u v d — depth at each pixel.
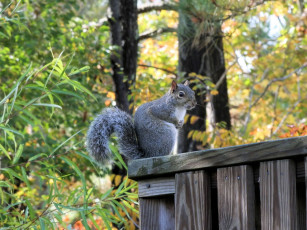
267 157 3.22
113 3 10.29
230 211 3.34
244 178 3.31
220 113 10.49
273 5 11.69
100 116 5.00
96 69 10.38
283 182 3.15
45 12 10.88
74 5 11.15
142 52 13.38
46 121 10.88
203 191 3.49
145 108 5.59
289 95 14.33
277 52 12.23
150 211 3.82
